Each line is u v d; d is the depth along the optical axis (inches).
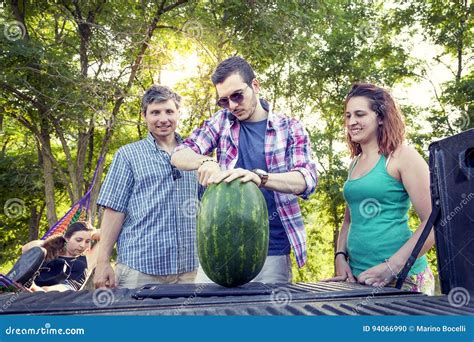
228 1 521.7
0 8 501.7
